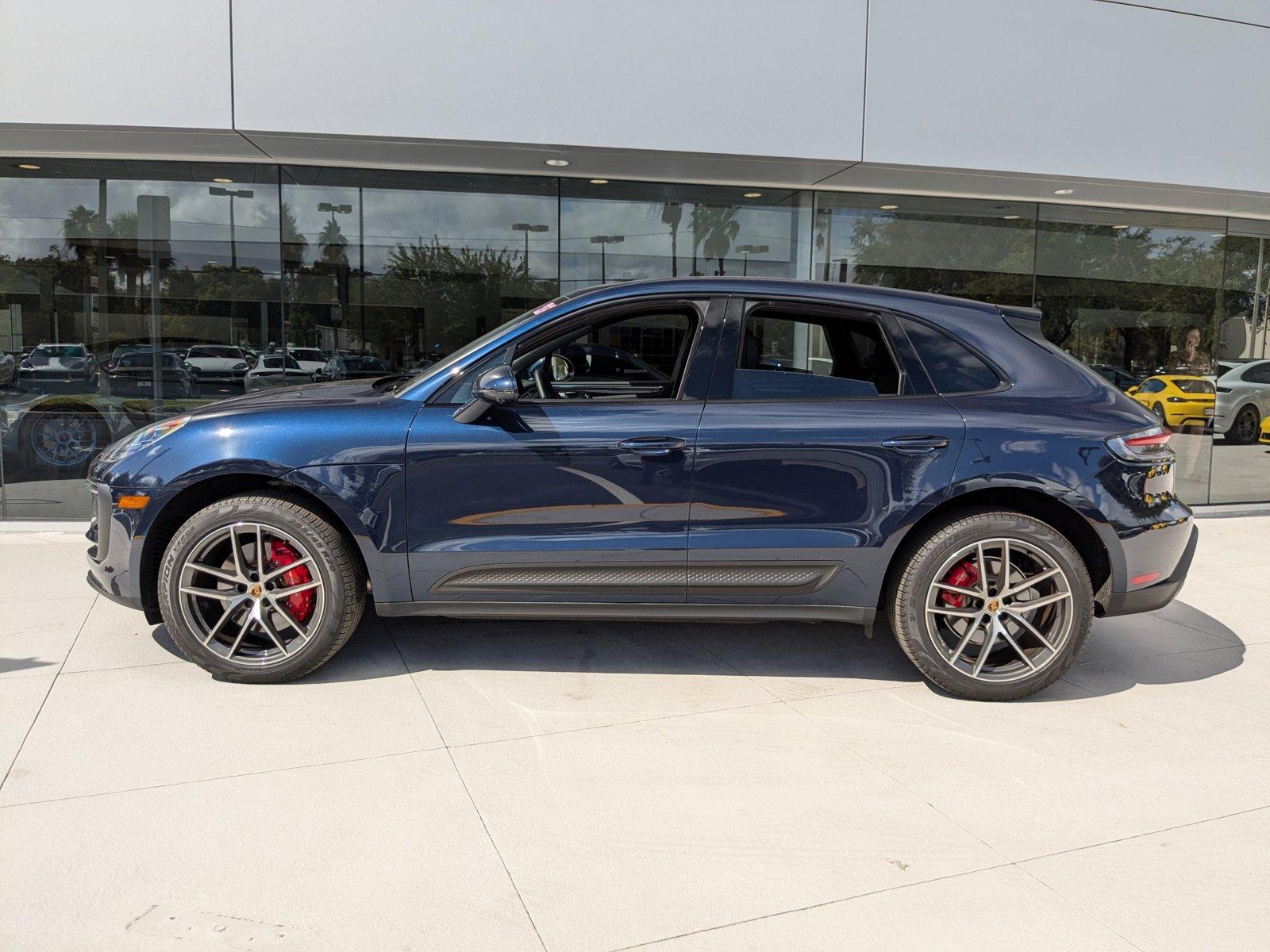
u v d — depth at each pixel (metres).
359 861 2.41
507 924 2.15
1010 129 6.69
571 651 4.12
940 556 3.51
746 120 6.26
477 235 7.25
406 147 6.28
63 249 6.89
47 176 6.83
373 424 3.52
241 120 5.81
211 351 7.08
